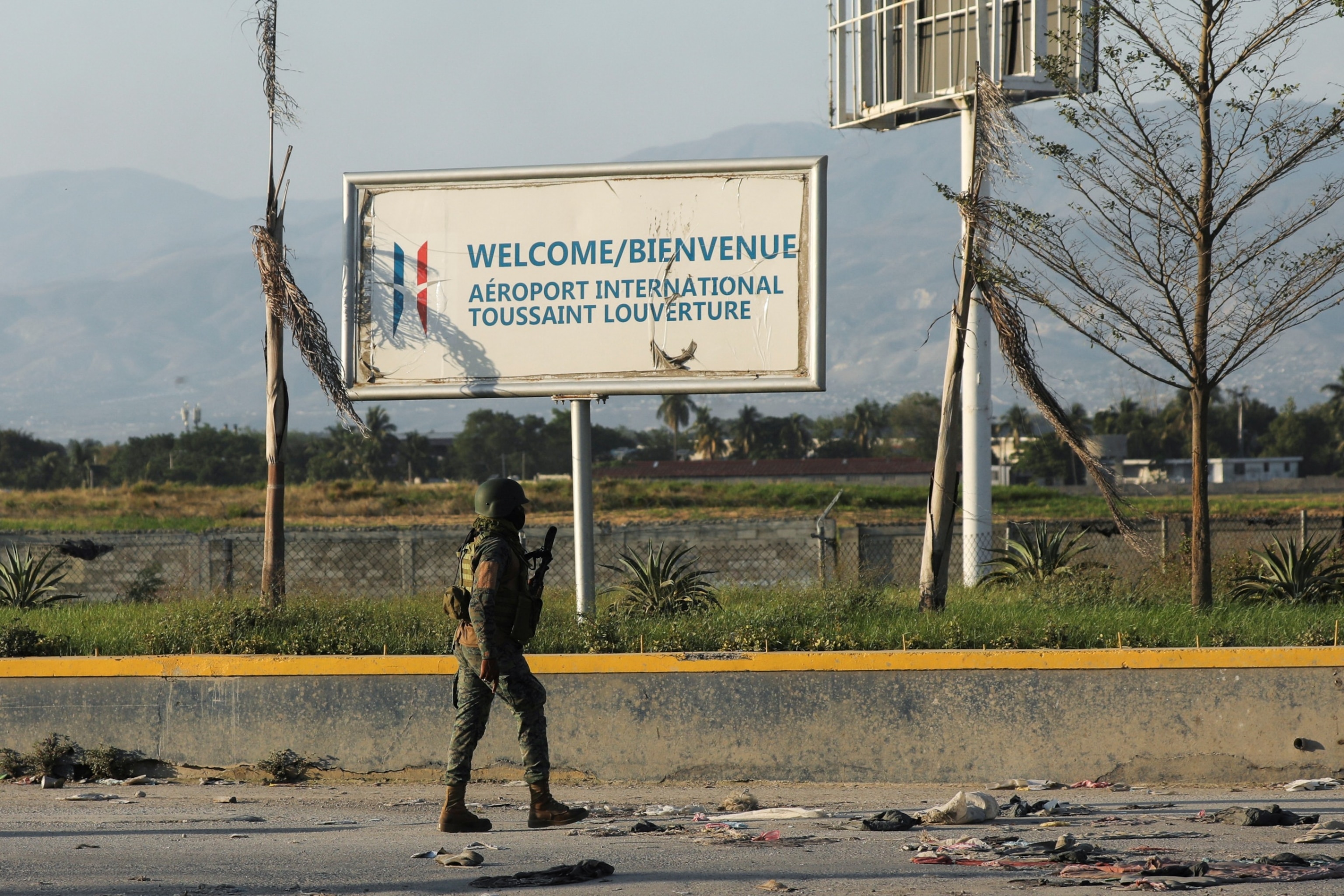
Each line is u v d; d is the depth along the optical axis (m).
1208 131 18.58
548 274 19.59
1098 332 19.52
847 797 13.46
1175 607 18.33
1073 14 19.31
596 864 8.59
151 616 17.88
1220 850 9.37
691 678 14.63
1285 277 18.52
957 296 19.48
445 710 14.78
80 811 12.60
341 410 19.41
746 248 19.25
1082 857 8.88
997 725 14.34
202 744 14.99
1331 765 13.92
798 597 18.72
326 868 8.98
